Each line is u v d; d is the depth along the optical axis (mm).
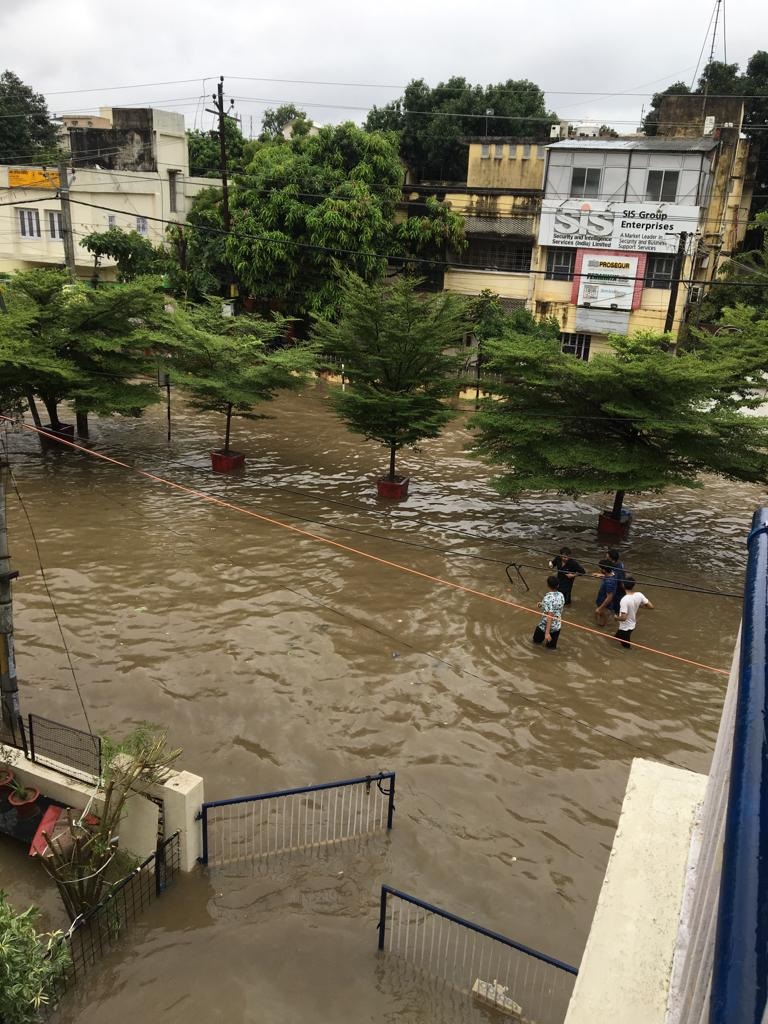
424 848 9766
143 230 42250
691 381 17297
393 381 21906
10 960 6578
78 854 8180
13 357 20906
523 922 8750
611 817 10500
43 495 21094
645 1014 2770
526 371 18891
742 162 39562
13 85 56062
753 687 1571
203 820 9117
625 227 33438
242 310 39281
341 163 36031
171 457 25281
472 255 37938
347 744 11656
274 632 14633
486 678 13617
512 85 45656
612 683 13688
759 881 1151
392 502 22281
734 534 21469
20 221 42406
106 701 12273
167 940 8305
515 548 19375
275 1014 7543
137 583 16219
